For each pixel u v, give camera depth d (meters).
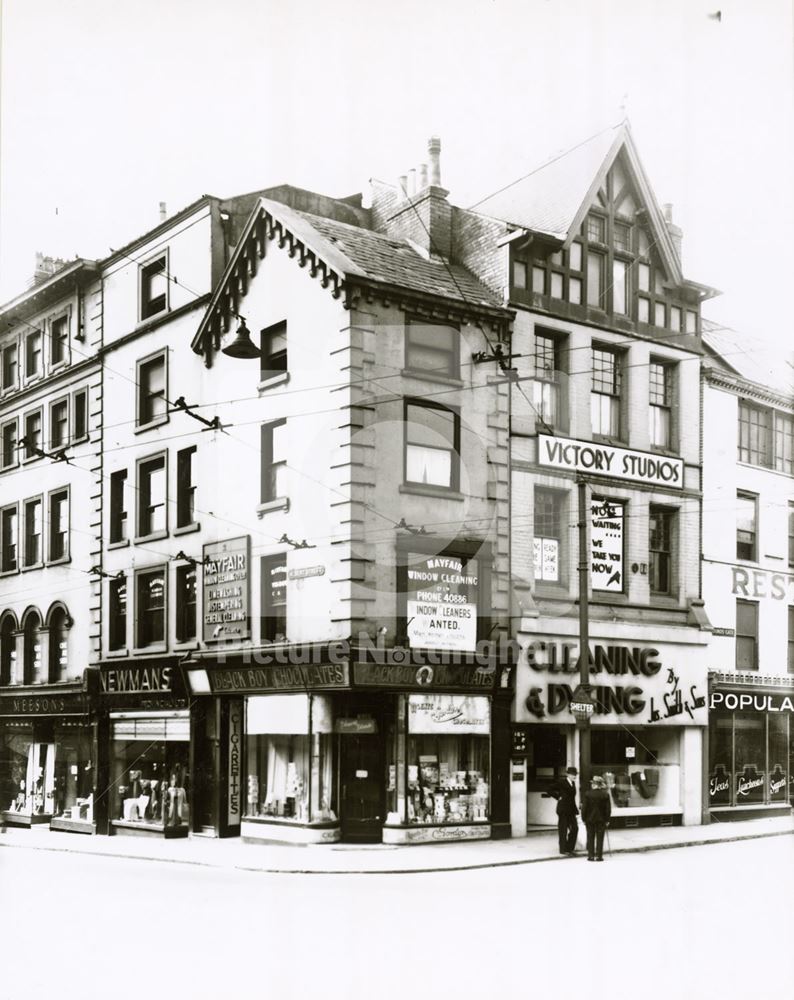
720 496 27.11
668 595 25.98
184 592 25.75
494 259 24.55
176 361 26.31
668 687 25.33
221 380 24.89
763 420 28.59
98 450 28.70
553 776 24.47
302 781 22.08
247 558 23.75
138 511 27.14
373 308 22.27
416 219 25.66
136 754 26.59
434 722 22.17
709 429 27.12
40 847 24.31
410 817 21.62
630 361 25.92
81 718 28.31
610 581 25.02
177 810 24.95
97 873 18.41
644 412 26.03
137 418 27.45
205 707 24.95
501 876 17.36
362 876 17.78
